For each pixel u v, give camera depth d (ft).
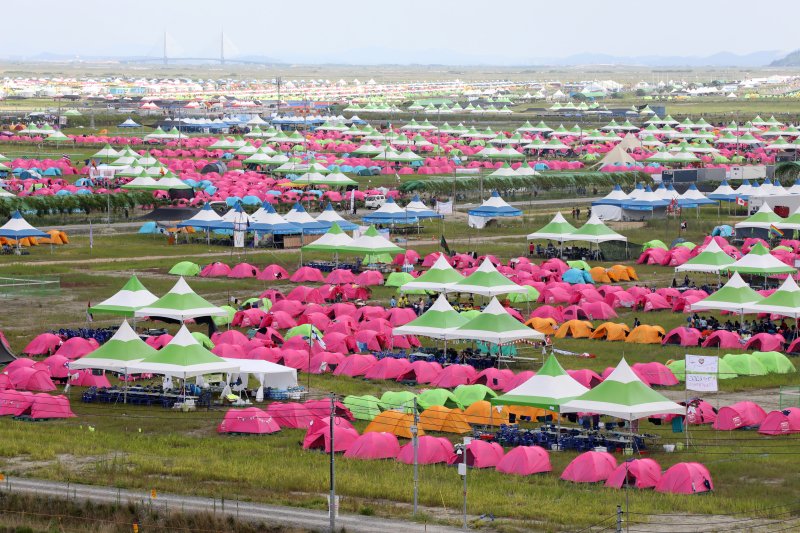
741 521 185.26
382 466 220.43
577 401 233.76
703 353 311.68
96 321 341.82
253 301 358.43
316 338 306.55
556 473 216.33
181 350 265.95
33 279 399.03
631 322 354.54
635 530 179.83
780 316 352.08
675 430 240.73
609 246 477.36
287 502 194.59
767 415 243.60
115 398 267.18
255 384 284.00
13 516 188.24
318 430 231.71
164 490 200.95
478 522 184.34
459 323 310.65
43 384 271.90
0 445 225.56
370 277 415.64
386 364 288.10
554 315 352.28
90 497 196.24
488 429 243.60
